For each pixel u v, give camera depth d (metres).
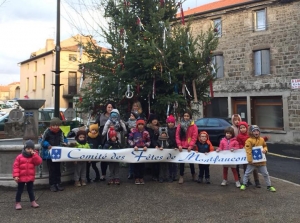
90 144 7.14
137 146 6.92
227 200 5.82
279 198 5.97
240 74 19.72
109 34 8.41
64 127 6.80
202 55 7.91
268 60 18.73
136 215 4.98
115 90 8.02
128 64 7.86
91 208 5.30
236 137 6.97
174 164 7.36
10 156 6.34
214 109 21.11
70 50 34.16
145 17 8.55
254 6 19.00
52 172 6.34
